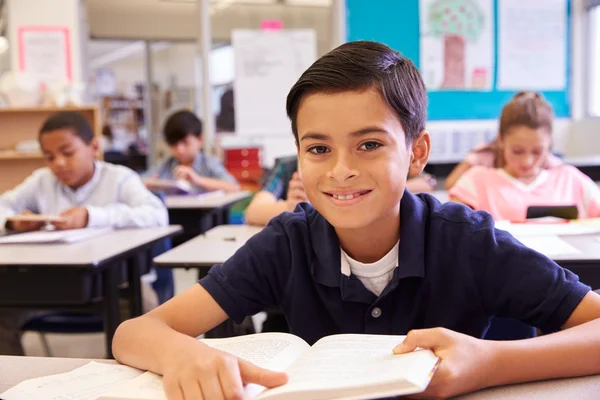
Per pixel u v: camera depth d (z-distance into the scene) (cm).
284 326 180
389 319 94
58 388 75
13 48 484
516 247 93
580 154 514
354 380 64
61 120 242
